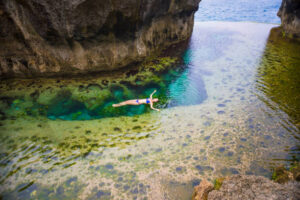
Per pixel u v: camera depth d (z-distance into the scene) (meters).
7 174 5.15
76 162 5.51
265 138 6.16
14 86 8.40
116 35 8.85
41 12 7.38
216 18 20.06
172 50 12.61
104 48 8.87
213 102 8.02
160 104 7.94
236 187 4.28
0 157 5.58
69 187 4.86
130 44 9.55
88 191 4.77
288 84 8.91
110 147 6.00
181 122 7.02
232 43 13.86
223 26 17.47
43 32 7.83
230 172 5.15
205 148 5.91
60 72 8.88
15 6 7.14
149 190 4.77
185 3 12.42
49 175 5.14
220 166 5.32
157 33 11.59
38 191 4.77
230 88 8.88
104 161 5.54
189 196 4.63
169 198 4.60
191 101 8.13
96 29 8.16
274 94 8.27
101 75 9.41
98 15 7.79
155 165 5.41
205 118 7.14
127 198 4.61
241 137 6.24
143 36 10.19
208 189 4.37
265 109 7.43
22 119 6.91
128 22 8.75
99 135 6.44
